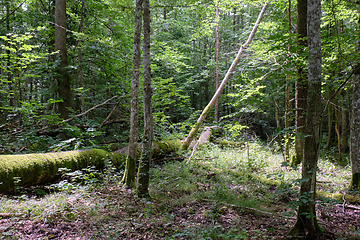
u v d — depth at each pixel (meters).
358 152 5.14
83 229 3.25
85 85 10.37
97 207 3.95
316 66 2.94
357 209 4.30
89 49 8.64
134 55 5.19
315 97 2.93
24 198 3.93
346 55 4.12
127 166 5.26
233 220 3.85
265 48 6.83
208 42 19.80
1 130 6.78
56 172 4.79
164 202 4.52
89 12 9.91
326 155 9.98
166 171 6.61
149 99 4.72
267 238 3.17
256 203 4.60
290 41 4.04
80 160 5.35
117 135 9.02
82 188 4.66
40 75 7.95
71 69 8.30
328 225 3.63
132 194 4.74
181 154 8.23
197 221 3.79
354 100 5.23
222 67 16.31
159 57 9.62
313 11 2.95
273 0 9.17
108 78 9.43
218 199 4.73
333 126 12.75
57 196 4.24
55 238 2.96
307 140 2.96
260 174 6.64
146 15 4.62
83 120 8.57
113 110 8.66
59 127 7.57
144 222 3.60
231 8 10.40
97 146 6.90
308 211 3.01
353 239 3.10
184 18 12.73
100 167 5.88
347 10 7.18
